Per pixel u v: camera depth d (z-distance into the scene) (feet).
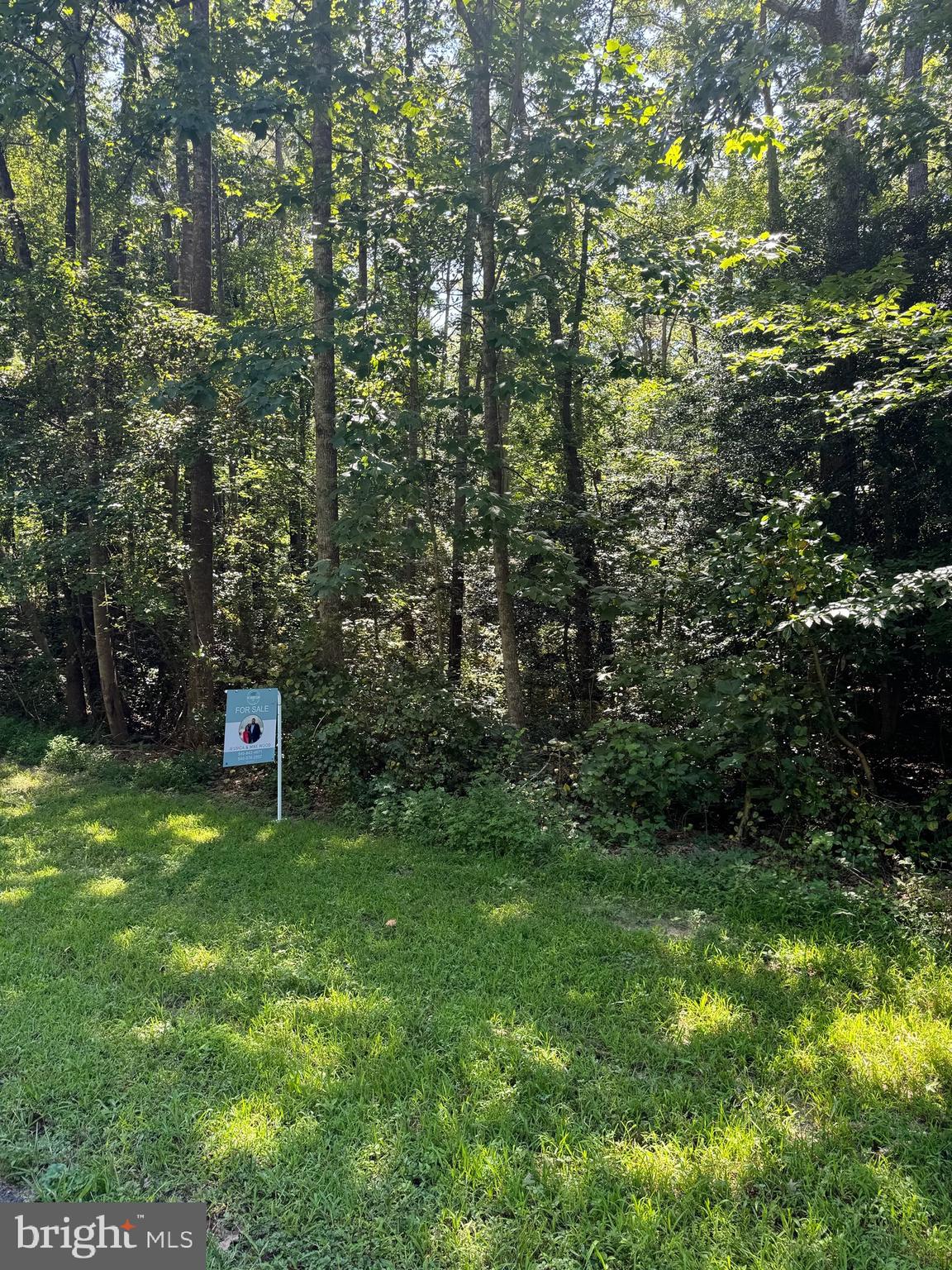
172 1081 10.19
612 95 27.45
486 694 35.29
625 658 27.35
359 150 33.37
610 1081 10.20
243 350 26.99
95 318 36.06
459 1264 7.33
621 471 43.39
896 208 33.86
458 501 31.04
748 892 16.97
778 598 22.27
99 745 37.86
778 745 21.68
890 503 32.78
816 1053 10.91
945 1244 7.60
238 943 14.75
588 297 37.70
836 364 31.04
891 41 31.45
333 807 26.30
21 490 35.01
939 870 18.72
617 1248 7.59
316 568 28.48
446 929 15.38
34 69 31.42
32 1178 8.55
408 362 36.73
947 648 25.08
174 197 53.67
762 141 23.84
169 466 37.22
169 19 35.12
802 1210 8.14
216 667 35.63
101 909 16.62
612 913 16.57
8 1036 11.32
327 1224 7.89
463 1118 9.34
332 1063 10.62
